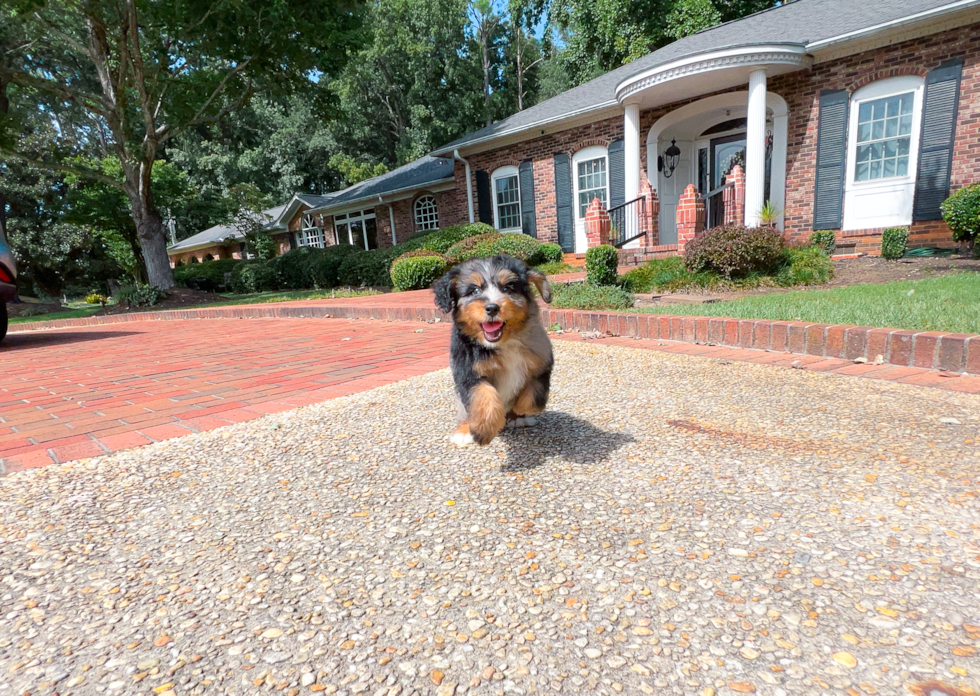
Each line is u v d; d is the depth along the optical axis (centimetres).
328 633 143
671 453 252
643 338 542
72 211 2336
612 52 2444
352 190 2905
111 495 229
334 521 203
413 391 383
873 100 1116
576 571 166
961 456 230
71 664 133
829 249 1127
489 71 4216
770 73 1183
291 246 3491
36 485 239
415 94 3812
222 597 159
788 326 436
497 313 258
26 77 1673
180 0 1416
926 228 1088
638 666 128
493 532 191
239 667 132
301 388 412
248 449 279
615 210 1395
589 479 231
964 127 1023
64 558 181
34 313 2062
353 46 1783
